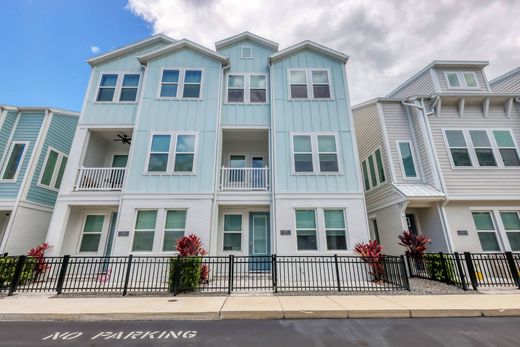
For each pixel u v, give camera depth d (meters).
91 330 4.35
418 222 10.50
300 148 10.25
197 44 11.55
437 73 12.56
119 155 12.14
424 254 8.86
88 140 10.64
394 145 10.92
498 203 9.62
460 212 9.49
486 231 9.34
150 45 12.17
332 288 7.30
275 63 11.62
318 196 9.53
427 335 4.05
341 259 8.83
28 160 10.83
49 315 4.97
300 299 6.10
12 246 9.77
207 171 9.84
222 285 8.06
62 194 9.62
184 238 8.19
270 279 8.24
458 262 7.33
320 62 11.64
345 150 10.17
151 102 10.72
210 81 11.23
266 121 10.93
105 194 9.74
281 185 9.70
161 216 9.20
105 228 10.54
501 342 3.76
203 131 10.41
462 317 5.04
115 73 11.54
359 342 3.78
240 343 3.76
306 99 10.95
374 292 6.84
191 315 5.01
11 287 6.84
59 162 12.13
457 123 10.66
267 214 10.84
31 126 11.41
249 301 5.93
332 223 9.32
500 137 10.46
